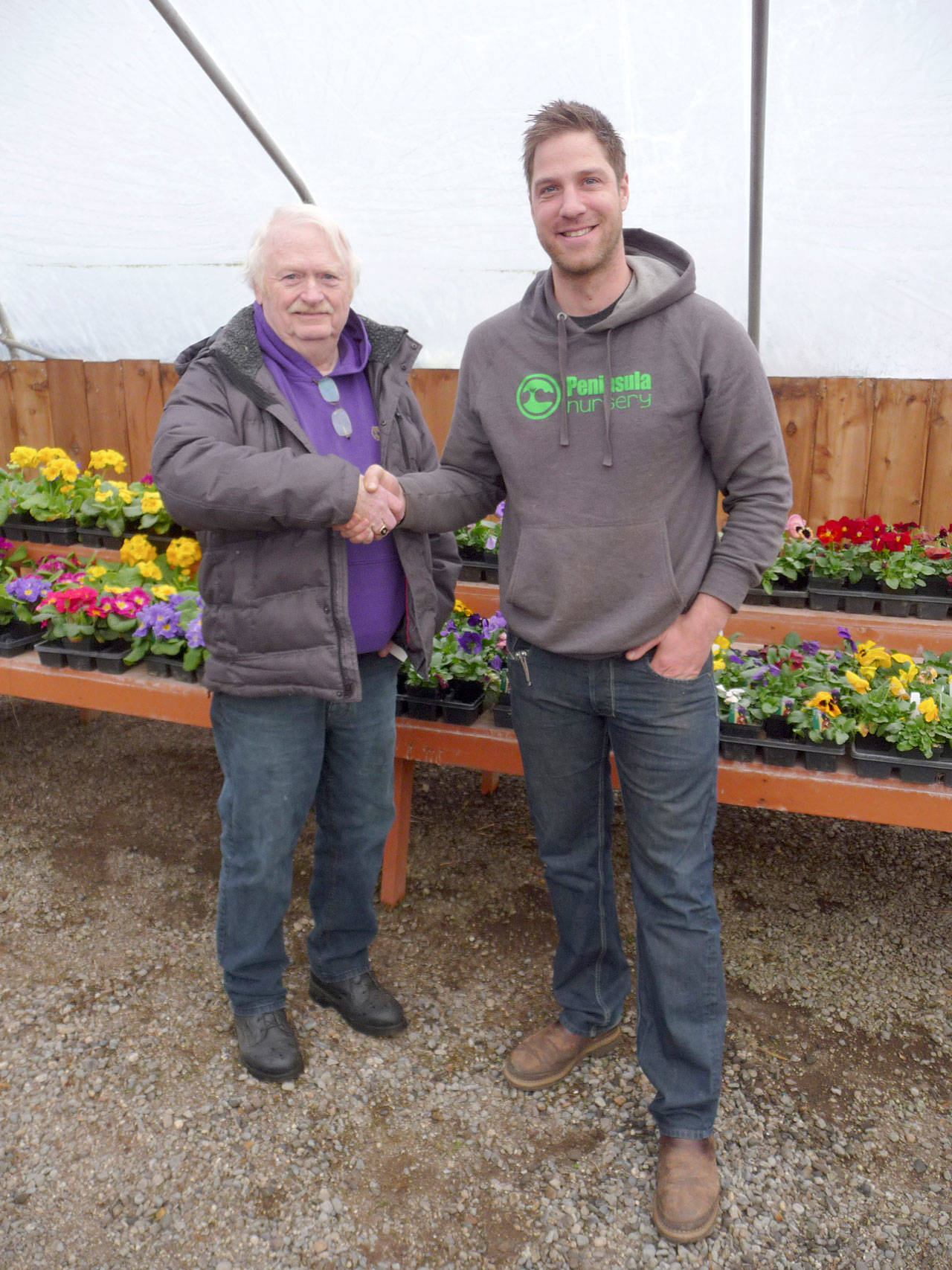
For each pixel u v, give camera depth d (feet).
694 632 5.60
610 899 6.88
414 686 9.02
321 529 6.03
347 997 7.75
